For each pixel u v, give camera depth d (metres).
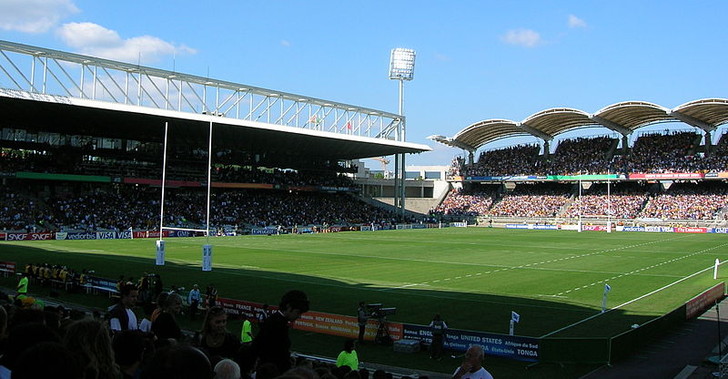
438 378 19.52
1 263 41.25
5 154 88.06
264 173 115.81
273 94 95.25
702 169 112.88
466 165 142.62
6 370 5.33
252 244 72.38
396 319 28.23
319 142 105.69
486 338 22.38
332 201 125.25
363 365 20.95
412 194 153.25
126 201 95.06
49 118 82.38
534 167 131.62
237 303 28.05
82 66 75.94
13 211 80.88
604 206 120.94
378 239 83.31
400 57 119.00
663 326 25.88
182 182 99.56
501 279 42.81
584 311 30.69
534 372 20.22
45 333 5.57
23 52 70.56
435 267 50.06
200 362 4.69
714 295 34.25
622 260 56.75
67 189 93.69
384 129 118.25
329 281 40.75
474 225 126.19
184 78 85.00
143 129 91.75
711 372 20.14
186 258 54.38
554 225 115.06
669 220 110.44
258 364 8.34
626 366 20.98
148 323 12.65
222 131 93.25
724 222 105.00
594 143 131.50
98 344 5.65
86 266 46.41
